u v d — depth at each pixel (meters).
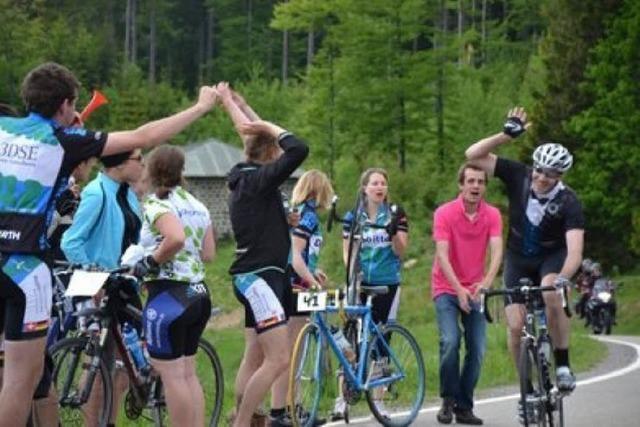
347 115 80.75
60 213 11.46
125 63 121.44
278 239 10.93
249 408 10.91
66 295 9.74
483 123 81.62
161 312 9.52
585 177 57.72
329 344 12.52
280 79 139.00
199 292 9.70
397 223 13.61
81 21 137.62
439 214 13.70
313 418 12.17
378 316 13.73
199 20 150.00
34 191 7.92
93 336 10.26
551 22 68.56
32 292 7.89
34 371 8.04
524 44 111.94
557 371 11.64
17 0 114.25
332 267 59.28
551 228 11.71
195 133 102.75
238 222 10.93
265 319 10.84
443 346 13.39
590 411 13.92
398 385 14.02
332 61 82.00
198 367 11.61
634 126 56.34
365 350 12.88
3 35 108.56
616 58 57.41
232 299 54.91
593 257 60.62
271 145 11.06
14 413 7.98
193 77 147.88
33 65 108.25
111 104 104.25
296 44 137.00
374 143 81.00
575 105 64.31
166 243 9.44
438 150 81.19
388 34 79.75
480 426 13.27
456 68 82.44
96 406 10.28
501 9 130.12
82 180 11.33
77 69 115.88
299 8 90.56
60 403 10.03
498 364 18.83
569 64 64.75
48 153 7.94
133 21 141.12
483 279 13.80
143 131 8.20
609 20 59.34
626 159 56.53
